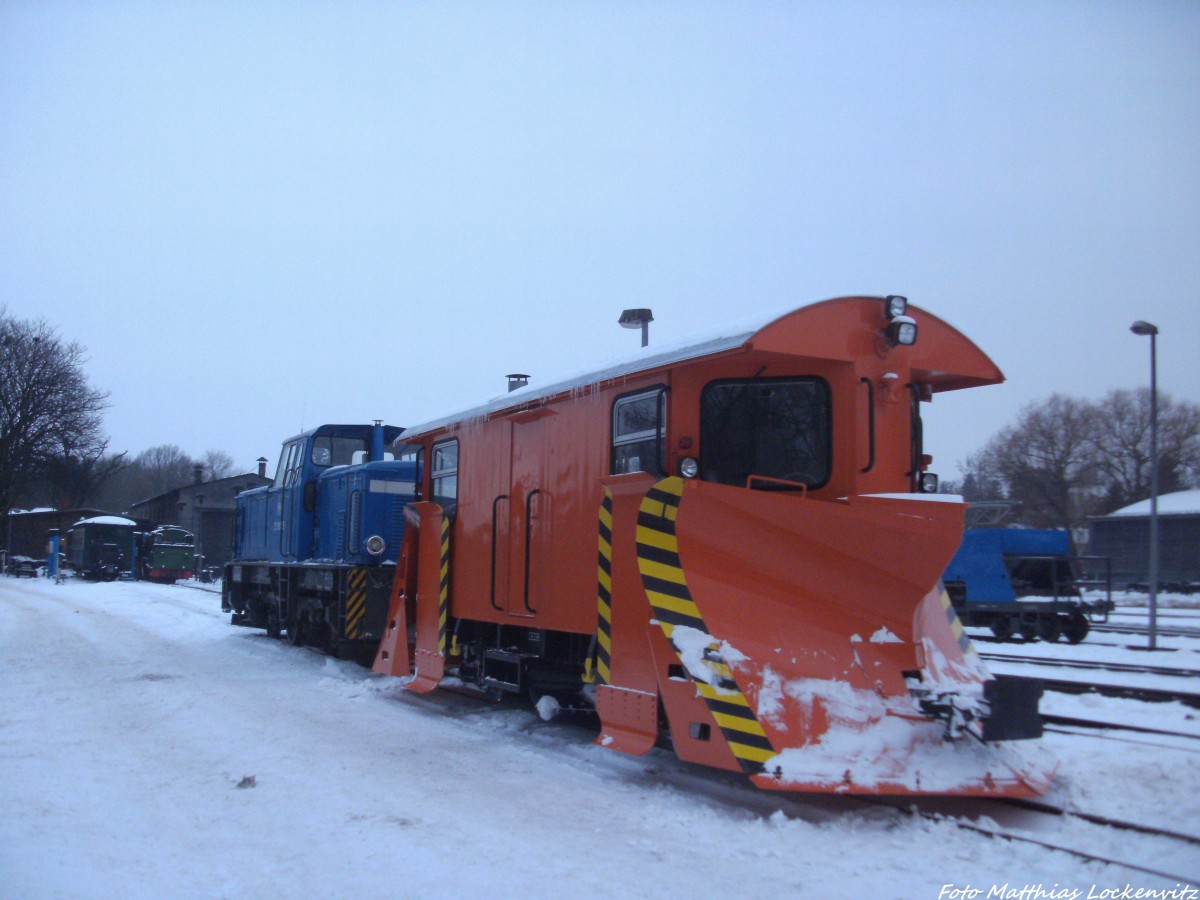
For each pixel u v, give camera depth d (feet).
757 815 17.20
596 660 22.49
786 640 17.81
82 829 17.12
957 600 58.03
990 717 16.48
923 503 17.39
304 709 29.50
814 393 19.33
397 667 32.99
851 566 18.01
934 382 22.17
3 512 158.30
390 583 40.68
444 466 31.99
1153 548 49.75
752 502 17.63
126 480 298.35
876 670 18.03
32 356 157.17
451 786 19.83
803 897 13.43
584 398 23.41
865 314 19.24
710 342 18.78
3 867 15.02
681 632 17.93
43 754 23.16
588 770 21.11
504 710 29.09
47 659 42.14
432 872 14.61
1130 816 16.51
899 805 17.67
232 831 16.94
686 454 19.49
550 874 14.46
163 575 135.74
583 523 23.00
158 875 14.73
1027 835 15.74
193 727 26.50
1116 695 30.91
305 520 47.70
